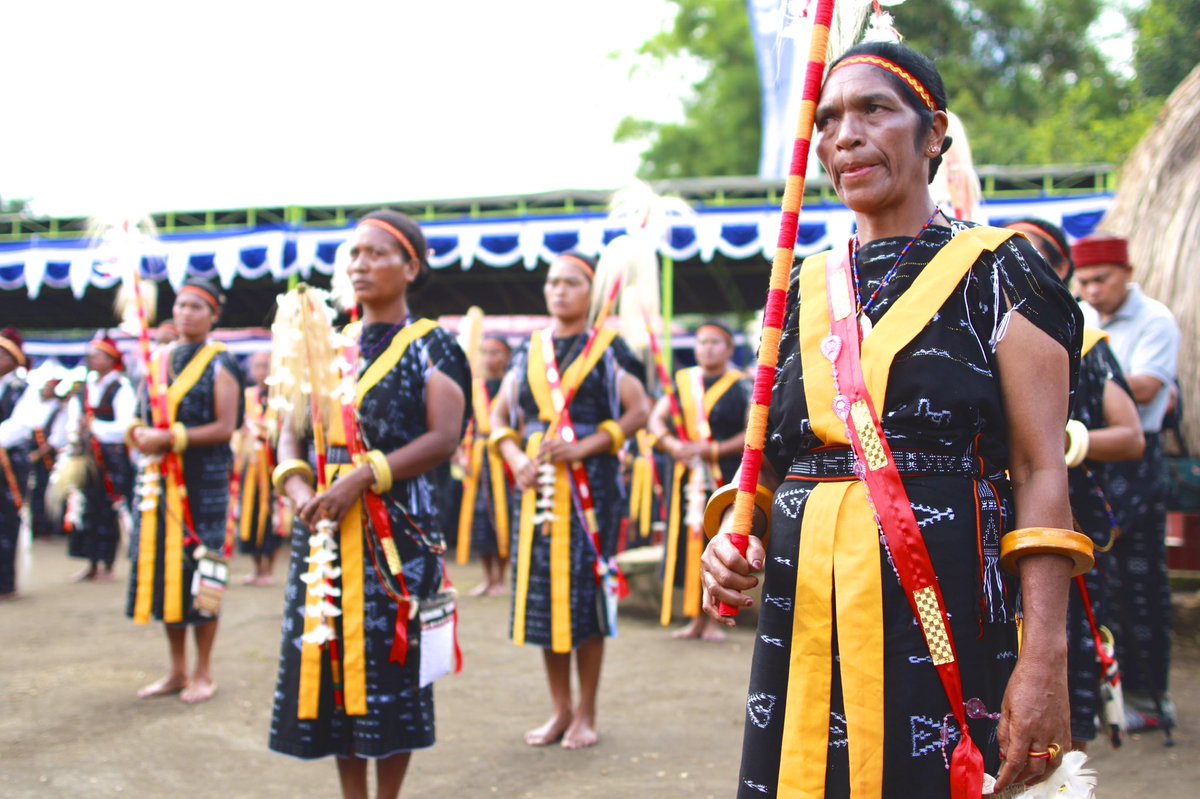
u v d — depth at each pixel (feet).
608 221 14.76
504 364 27.99
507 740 13.12
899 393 4.89
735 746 12.81
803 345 5.23
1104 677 10.09
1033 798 4.64
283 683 9.20
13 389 26.23
